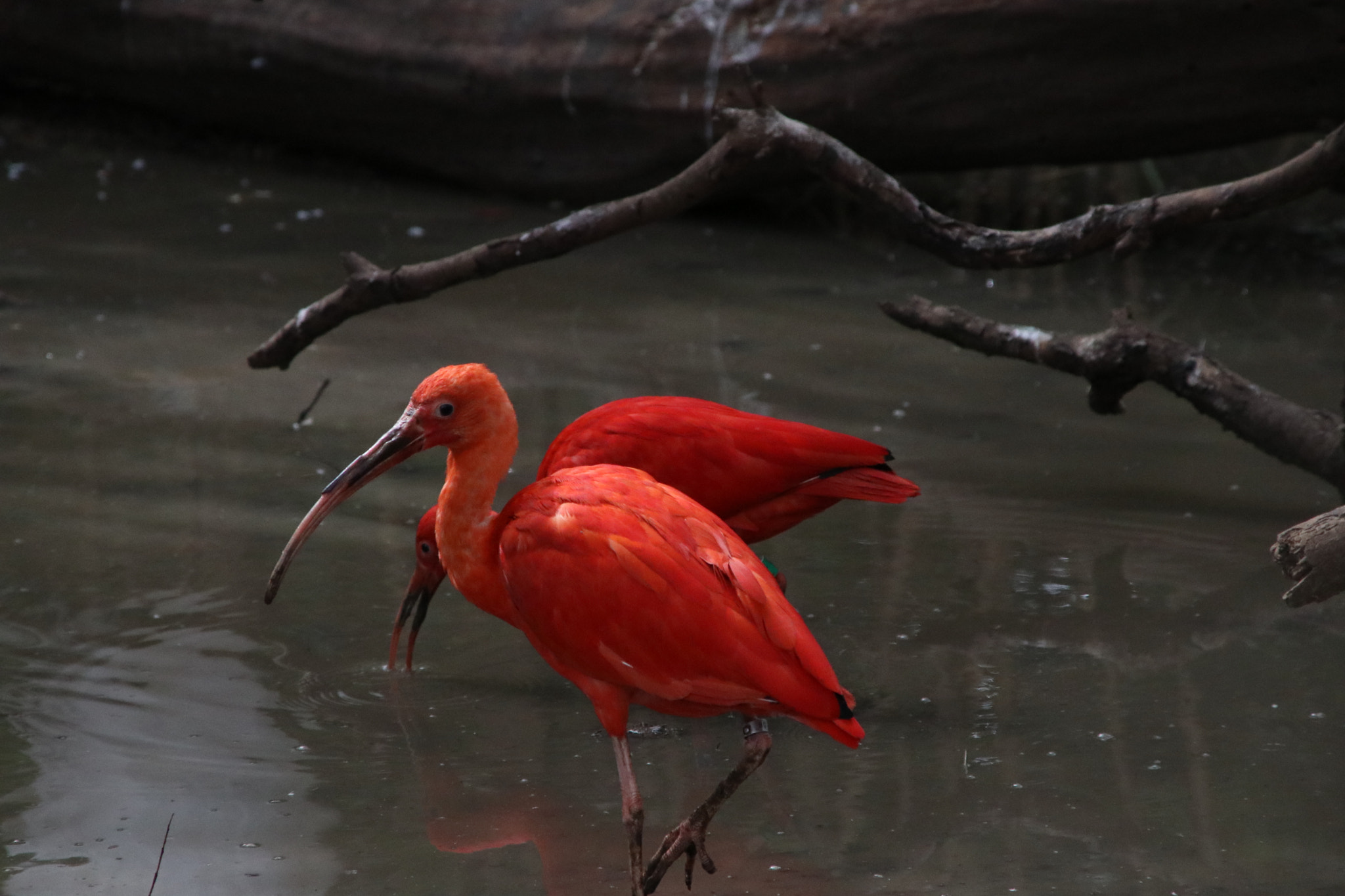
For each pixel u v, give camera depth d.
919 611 9.10
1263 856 6.51
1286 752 7.43
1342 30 15.41
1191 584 9.45
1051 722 7.78
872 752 7.52
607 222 10.46
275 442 11.54
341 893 6.22
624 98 18.19
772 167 17.94
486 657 8.60
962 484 11.12
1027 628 8.88
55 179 19.94
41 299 14.95
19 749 7.34
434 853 6.55
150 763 7.27
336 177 20.64
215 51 20.28
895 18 16.88
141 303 14.96
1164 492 10.98
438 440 6.95
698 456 8.07
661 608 6.30
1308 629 8.84
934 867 6.45
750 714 6.45
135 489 10.59
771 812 6.96
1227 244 18.03
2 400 12.17
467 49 18.95
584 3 18.53
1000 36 16.48
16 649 8.37
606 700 6.57
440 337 14.33
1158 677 8.28
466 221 18.59
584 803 7.04
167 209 18.70
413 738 7.62
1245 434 10.40
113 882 6.24
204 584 9.26
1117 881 6.32
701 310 15.39
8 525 9.91
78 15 20.80
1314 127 16.14
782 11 17.58
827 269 17.12
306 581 9.40
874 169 10.38
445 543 7.05
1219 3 15.62
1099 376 10.82
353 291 10.58
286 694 8.04
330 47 19.59
